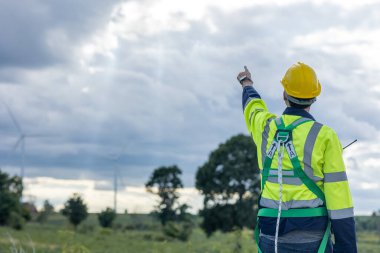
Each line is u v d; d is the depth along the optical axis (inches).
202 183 2839.6
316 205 153.2
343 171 153.4
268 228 156.8
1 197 2751.0
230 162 2827.3
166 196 3700.8
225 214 2758.4
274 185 156.9
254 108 170.9
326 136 153.7
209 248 1224.2
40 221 3472.0
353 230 151.3
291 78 160.7
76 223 3348.9
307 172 153.6
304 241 153.0
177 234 2689.5
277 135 158.1
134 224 3535.9
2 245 850.8
